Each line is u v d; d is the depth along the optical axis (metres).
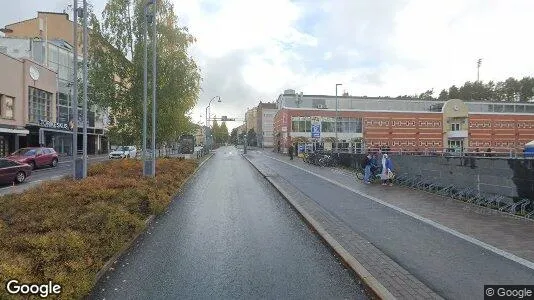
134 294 5.50
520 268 6.56
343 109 65.81
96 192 10.96
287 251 7.70
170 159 28.61
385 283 5.82
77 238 6.30
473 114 69.25
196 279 6.11
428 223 9.98
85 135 16.27
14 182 19.75
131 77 23.38
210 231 9.28
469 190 13.55
